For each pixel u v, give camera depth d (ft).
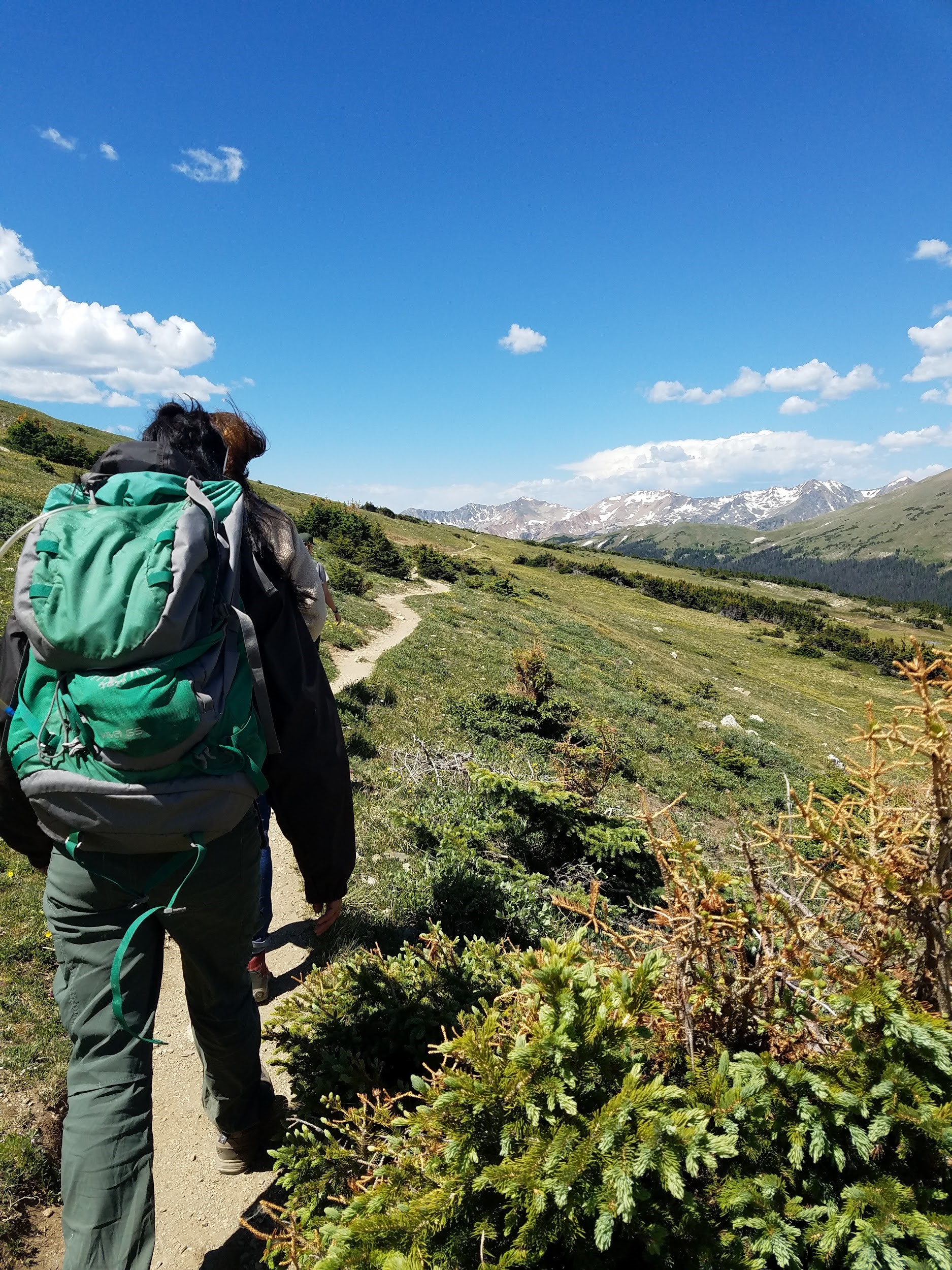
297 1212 6.91
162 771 6.09
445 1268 5.85
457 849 17.98
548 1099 6.06
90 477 7.25
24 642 6.58
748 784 55.72
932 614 554.46
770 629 304.91
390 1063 9.75
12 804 7.07
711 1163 5.48
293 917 15.42
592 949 9.32
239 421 10.07
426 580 160.45
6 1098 9.77
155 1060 11.11
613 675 96.22
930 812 6.82
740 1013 7.22
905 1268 5.45
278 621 7.57
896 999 6.28
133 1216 6.08
